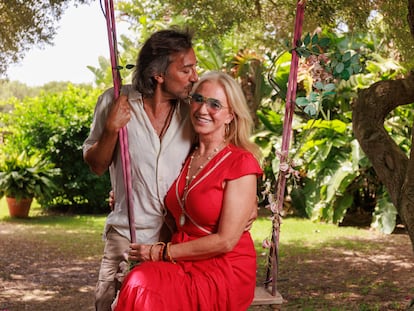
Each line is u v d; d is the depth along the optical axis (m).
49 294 6.67
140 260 3.16
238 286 3.11
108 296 3.48
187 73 3.29
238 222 3.05
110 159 3.38
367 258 8.64
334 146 11.55
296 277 7.49
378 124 5.03
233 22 5.80
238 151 3.16
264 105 13.48
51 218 12.59
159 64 3.27
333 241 9.99
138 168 3.33
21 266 8.02
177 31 3.34
